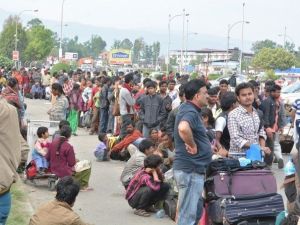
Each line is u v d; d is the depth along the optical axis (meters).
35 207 9.73
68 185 6.60
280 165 13.86
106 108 19.44
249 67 103.31
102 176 12.98
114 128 18.56
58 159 11.16
